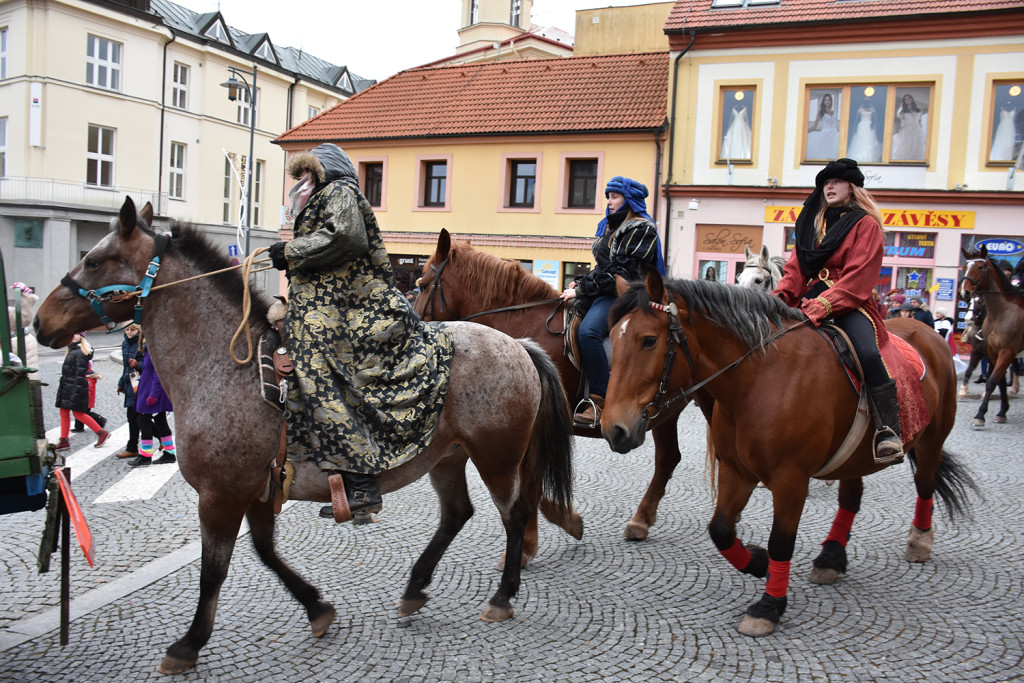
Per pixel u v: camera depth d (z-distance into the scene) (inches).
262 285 142.6
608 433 145.9
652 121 794.2
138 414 305.9
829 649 145.5
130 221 133.0
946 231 701.9
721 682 132.4
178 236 140.0
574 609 163.6
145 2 1180.5
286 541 208.7
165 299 135.5
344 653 141.6
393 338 139.8
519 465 157.3
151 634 147.6
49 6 1053.8
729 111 761.0
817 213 173.2
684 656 142.0
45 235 1066.1
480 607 164.2
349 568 188.2
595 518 234.4
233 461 128.6
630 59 920.3
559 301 209.6
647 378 147.0
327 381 132.0
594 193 835.4
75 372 332.5
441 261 219.8
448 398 147.1
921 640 149.6
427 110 944.9
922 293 713.6
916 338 191.2
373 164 958.4
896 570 189.8
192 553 194.4
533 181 868.6
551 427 163.0
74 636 146.1
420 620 157.2
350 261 137.0
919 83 701.3
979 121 687.1
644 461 320.8
